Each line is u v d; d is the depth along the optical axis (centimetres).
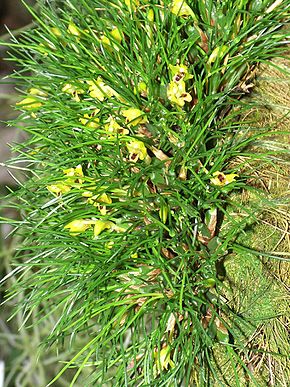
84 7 41
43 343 35
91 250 35
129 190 34
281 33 37
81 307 34
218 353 35
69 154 34
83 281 34
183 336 33
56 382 56
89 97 37
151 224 33
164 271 32
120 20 38
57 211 38
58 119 36
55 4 45
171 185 34
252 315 35
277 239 36
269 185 36
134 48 35
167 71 36
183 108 35
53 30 39
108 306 33
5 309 57
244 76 37
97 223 34
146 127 35
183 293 33
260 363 35
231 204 36
